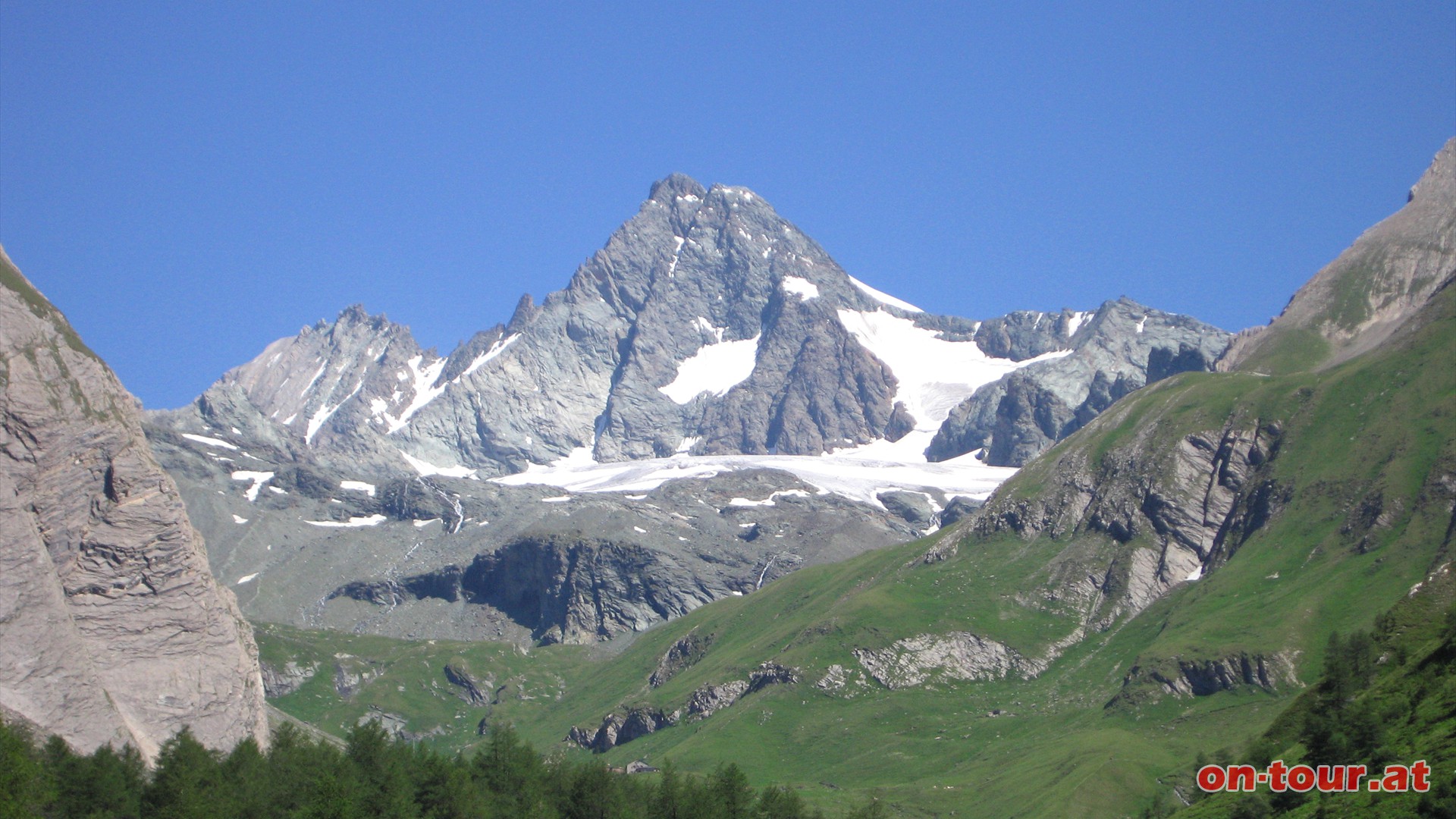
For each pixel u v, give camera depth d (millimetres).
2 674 192000
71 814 170000
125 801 175500
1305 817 166750
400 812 185750
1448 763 155500
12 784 160625
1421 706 173875
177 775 179500
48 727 192000
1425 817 148750
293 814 180500
